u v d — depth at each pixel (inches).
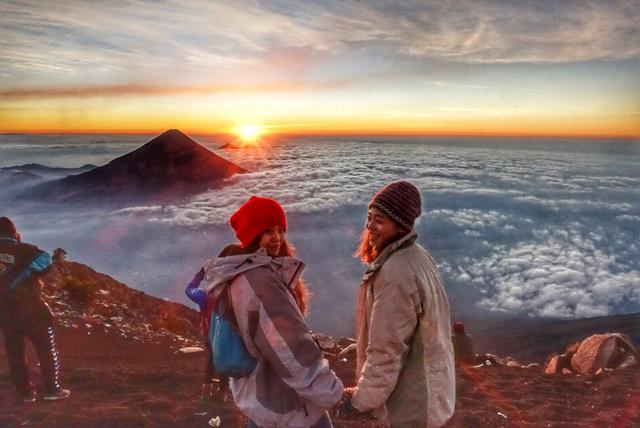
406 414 101.7
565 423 193.3
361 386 99.2
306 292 104.9
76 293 436.8
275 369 91.9
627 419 197.2
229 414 186.5
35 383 226.1
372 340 99.4
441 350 103.4
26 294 191.5
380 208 102.4
